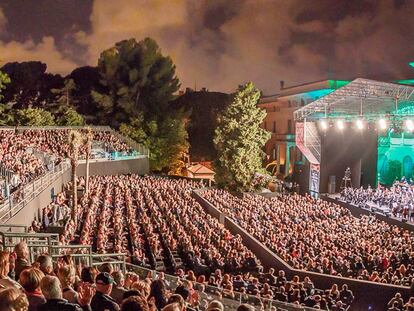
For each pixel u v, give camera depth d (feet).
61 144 190.39
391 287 70.13
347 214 144.15
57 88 298.15
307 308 48.75
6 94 281.13
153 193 157.48
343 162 191.83
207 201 150.41
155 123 262.88
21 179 116.37
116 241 84.69
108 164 203.62
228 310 46.26
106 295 24.94
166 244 93.30
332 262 82.02
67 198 144.25
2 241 44.83
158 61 276.00
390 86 164.76
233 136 198.29
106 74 271.90
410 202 146.20
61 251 49.42
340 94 177.17
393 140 207.92
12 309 15.70
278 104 284.82
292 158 266.16
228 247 89.92
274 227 110.11
